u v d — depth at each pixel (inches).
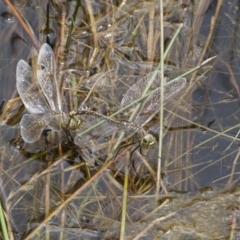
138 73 73.1
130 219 69.7
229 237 69.5
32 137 70.1
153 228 69.6
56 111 70.8
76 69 73.0
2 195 69.9
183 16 74.9
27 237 69.1
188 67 73.4
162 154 71.1
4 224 68.3
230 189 70.4
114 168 70.7
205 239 69.4
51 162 70.7
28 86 70.7
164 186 70.4
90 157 70.9
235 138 71.4
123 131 70.9
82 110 70.8
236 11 75.1
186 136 71.5
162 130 71.2
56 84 71.0
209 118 72.0
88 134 70.9
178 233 69.5
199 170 70.8
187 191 70.4
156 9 75.0
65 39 73.7
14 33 73.7
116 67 73.2
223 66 73.4
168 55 73.7
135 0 75.1
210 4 75.2
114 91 72.5
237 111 72.1
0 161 70.6
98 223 69.5
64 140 71.1
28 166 70.6
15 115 71.6
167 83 71.2
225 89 72.7
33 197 70.0
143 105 71.2
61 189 70.2
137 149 71.1
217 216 69.9
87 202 69.9
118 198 70.1
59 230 69.3
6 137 71.1
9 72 72.6
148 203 70.1
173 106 72.2
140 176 70.6
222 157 71.1
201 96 72.6
